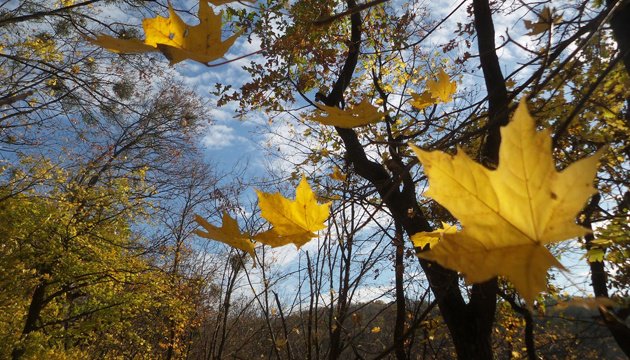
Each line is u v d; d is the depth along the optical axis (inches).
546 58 45.0
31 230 409.7
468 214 21.4
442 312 177.3
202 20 31.8
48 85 279.6
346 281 142.5
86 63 308.0
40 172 422.3
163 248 562.3
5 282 384.8
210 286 551.2
